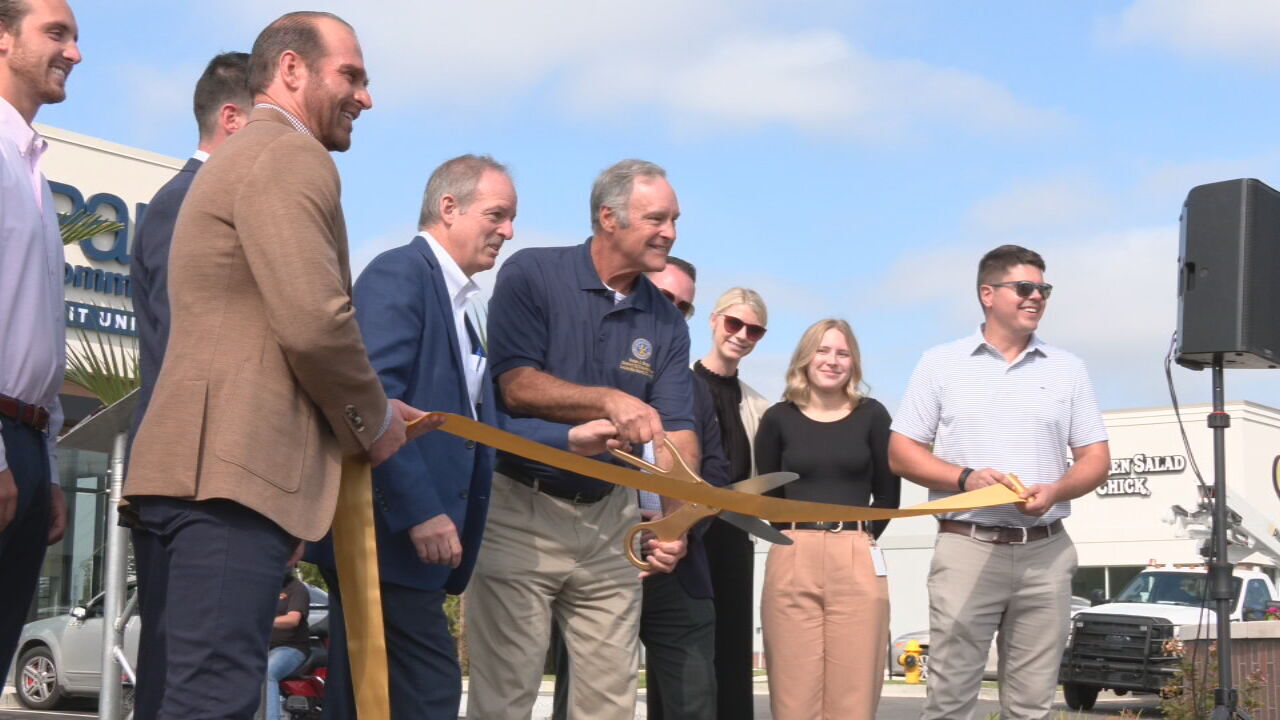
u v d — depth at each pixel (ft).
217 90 12.32
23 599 11.44
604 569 13.57
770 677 17.24
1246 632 29.73
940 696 16.87
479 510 11.91
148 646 11.16
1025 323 17.26
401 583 11.14
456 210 12.19
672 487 10.93
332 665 11.37
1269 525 42.27
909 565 75.97
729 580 17.43
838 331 17.42
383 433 9.20
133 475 8.50
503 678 13.25
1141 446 93.35
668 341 14.48
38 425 11.14
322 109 9.66
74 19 11.58
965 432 17.30
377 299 11.41
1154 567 53.36
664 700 15.14
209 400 8.47
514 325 13.74
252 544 8.41
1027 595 16.80
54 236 11.50
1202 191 18.99
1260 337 18.57
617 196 13.78
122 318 58.18
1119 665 46.68
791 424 17.49
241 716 8.30
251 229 8.52
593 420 13.03
